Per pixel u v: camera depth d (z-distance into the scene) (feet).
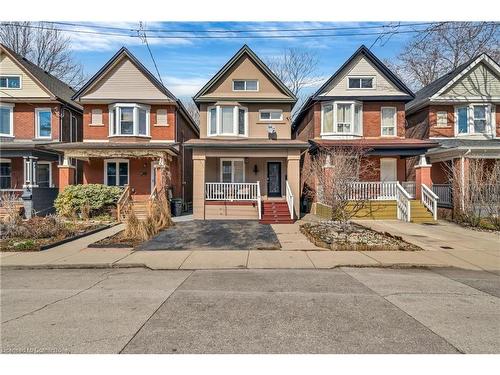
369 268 25.84
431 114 66.33
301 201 71.05
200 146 54.13
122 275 24.11
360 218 54.95
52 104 66.90
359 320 15.34
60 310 16.79
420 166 57.77
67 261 27.73
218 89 63.41
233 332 14.08
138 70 65.05
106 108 65.00
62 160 66.49
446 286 20.94
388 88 65.57
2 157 64.49
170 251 31.68
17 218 40.65
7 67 66.49
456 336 13.67
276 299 18.37
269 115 64.39
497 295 19.13
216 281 22.20
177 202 60.49
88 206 52.47
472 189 48.14
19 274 24.53
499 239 37.35
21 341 13.33
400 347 12.75
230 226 46.55
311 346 12.82
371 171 65.10
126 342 13.20
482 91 65.72
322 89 64.80
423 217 52.13
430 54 92.73
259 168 65.00
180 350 12.55
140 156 57.98
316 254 30.14
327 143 57.00
